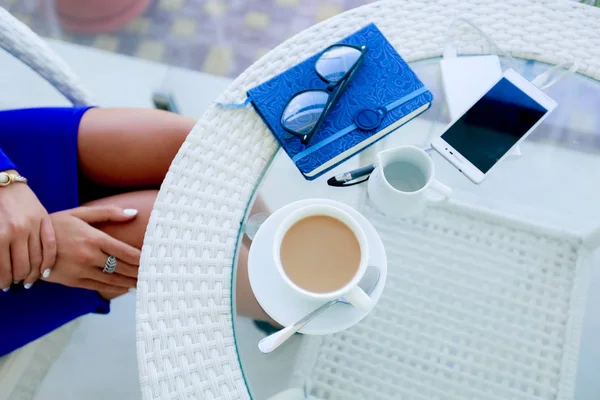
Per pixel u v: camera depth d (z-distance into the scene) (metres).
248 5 1.53
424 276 0.71
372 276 0.58
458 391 0.66
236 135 0.66
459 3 0.72
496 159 0.67
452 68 0.70
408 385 0.66
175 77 1.46
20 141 0.81
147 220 0.80
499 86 0.68
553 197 0.75
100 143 0.83
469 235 0.74
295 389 0.63
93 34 1.52
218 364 0.56
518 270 0.72
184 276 0.59
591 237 0.74
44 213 0.75
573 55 0.70
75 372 1.04
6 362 0.83
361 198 0.68
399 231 0.72
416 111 0.67
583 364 0.67
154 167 0.86
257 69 0.69
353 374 0.67
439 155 0.70
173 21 1.53
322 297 0.52
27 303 0.79
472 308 0.70
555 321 0.70
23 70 1.31
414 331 0.68
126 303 1.10
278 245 0.56
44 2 1.55
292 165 0.67
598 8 0.72
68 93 0.98
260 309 0.61
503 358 0.68
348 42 0.68
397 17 0.72
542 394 0.66
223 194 0.63
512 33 0.71
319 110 0.64
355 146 0.65
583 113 0.75
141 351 0.56
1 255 0.69
